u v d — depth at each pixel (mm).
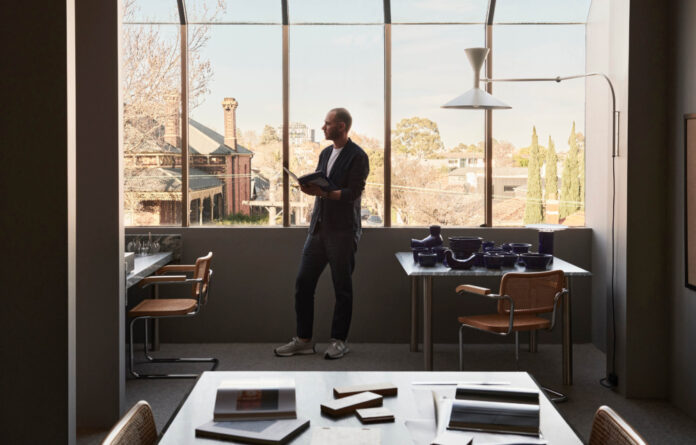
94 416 4148
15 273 3055
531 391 1996
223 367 5406
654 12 4508
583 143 6215
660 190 4574
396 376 2383
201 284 5133
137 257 5617
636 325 4633
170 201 6234
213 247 6129
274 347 6023
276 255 6137
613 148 4785
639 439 1729
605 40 5738
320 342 6199
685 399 4355
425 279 4895
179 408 2062
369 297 6168
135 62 6164
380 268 6152
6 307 3057
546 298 4531
